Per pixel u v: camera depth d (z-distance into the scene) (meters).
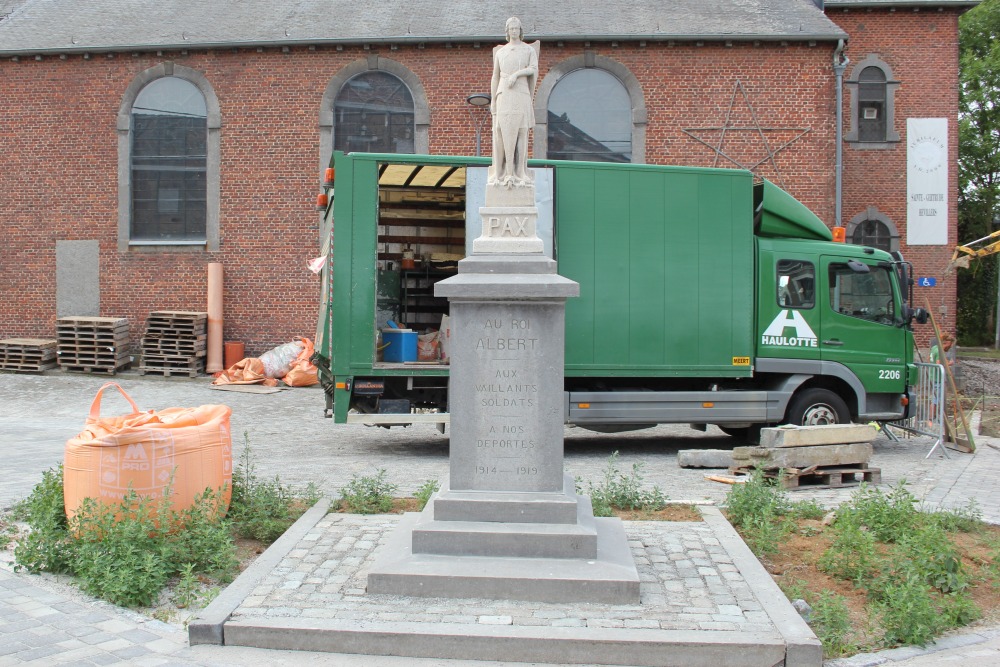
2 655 4.19
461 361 5.32
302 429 13.15
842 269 10.96
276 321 19.56
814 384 11.15
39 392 16.64
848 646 4.50
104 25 20.55
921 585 4.98
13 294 20.16
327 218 11.09
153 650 4.31
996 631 4.83
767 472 8.61
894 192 22.16
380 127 19.69
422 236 13.27
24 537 5.94
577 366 10.30
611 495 7.19
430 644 4.30
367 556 5.58
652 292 10.39
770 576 5.27
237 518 6.32
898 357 11.12
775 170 19.30
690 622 4.50
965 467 10.11
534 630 4.35
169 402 15.91
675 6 20.34
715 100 19.34
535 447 5.29
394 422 10.16
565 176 10.25
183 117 19.81
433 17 20.08
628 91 19.42
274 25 19.97
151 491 5.68
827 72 19.27
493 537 5.08
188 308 19.70
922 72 22.17
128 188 19.81
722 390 10.88
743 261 10.55
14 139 20.06
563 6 20.36
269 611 4.60
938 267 22.02
